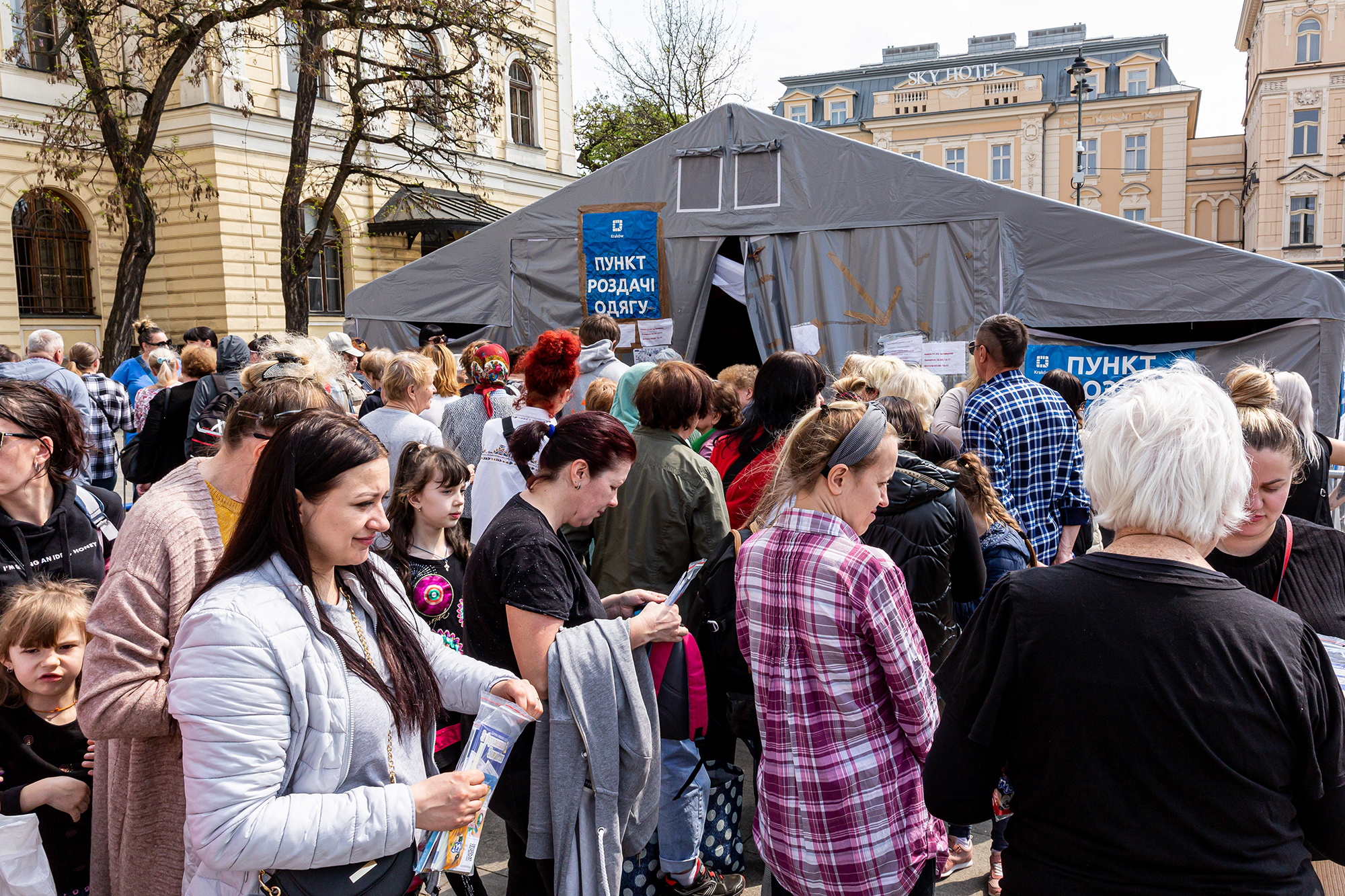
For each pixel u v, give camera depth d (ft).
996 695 4.65
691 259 23.49
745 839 11.21
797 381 10.85
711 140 23.06
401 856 4.97
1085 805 4.33
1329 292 18.34
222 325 60.75
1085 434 4.93
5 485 7.67
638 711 7.16
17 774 7.04
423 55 52.11
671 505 9.47
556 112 82.79
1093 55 166.81
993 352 12.50
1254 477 6.40
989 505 10.04
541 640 6.91
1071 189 165.07
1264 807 4.16
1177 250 19.39
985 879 10.19
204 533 6.19
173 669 4.66
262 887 4.70
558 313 24.62
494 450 12.14
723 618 8.42
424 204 66.74
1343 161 139.64
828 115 182.29
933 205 21.21
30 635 6.89
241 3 50.96
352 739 4.97
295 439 4.93
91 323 61.31
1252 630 4.25
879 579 6.27
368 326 26.58
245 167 60.59
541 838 7.07
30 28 53.83
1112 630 4.33
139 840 6.03
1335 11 137.18
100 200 60.34
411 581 9.72
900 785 6.43
